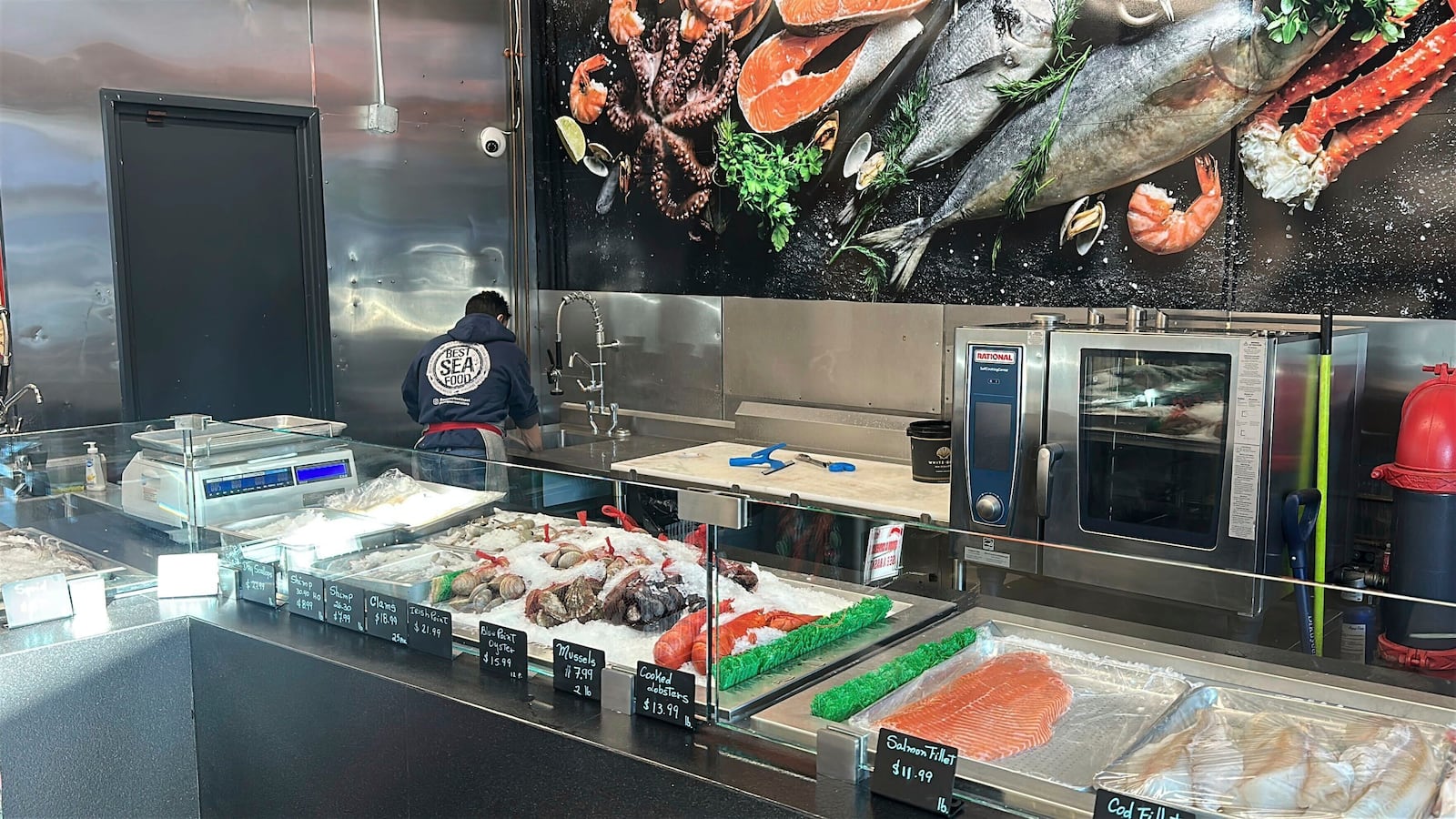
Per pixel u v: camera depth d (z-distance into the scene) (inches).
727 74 175.6
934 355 155.7
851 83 160.9
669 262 188.5
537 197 208.2
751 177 174.7
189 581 92.8
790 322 172.7
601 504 74.6
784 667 65.0
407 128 191.0
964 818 53.2
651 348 193.3
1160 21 129.8
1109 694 59.7
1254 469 100.0
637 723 65.6
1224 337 101.0
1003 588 64.6
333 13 179.0
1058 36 138.8
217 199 171.2
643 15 185.8
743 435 180.5
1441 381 102.7
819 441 169.5
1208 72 127.0
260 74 171.6
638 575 70.0
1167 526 106.7
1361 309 119.6
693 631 65.2
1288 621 55.9
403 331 193.9
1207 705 56.5
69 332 155.1
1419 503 100.1
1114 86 134.3
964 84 148.4
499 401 156.5
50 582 85.9
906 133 155.4
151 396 166.2
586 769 63.3
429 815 72.4
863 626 66.5
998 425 116.6
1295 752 50.4
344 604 83.4
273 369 179.6
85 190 154.9
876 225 160.7
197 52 164.4
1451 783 47.8
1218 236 129.0
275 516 90.3
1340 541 117.2
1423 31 112.3
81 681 82.4
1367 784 47.8
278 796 83.0
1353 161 118.3
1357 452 119.6
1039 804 51.8
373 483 89.3
